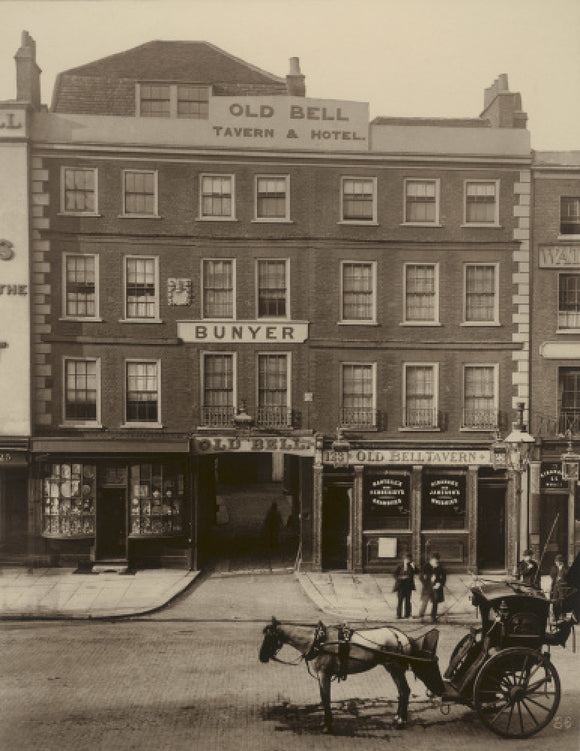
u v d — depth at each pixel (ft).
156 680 46.29
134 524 72.69
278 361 73.26
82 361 72.08
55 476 72.13
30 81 70.64
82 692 44.50
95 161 71.20
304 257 72.84
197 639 54.24
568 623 40.01
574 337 73.77
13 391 70.95
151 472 72.95
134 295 72.28
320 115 72.28
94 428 71.97
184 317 72.43
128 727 40.04
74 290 71.72
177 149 71.56
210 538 80.38
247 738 39.01
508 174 73.15
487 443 72.84
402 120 73.36
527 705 42.29
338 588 67.36
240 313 72.74
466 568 71.97
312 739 38.75
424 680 39.29
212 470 80.74
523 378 73.41
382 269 73.10
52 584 67.62
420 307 73.61
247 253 72.54
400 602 58.90
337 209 72.54
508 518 72.38
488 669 38.73
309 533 73.00
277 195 72.59
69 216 71.10
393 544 72.08
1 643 53.11
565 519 73.10
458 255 73.26
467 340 73.26
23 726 40.34
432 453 71.92
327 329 73.00
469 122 73.72
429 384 73.67
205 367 72.90
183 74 72.64
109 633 55.52
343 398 73.36
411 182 73.15
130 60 72.79
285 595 65.62
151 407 72.69
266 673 47.78
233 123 71.82
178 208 71.97
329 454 71.92
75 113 71.15
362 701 43.98
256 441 72.38
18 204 70.23
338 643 38.96
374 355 73.26
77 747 37.91
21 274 70.54
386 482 72.64
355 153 72.33
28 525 72.49
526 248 73.36
